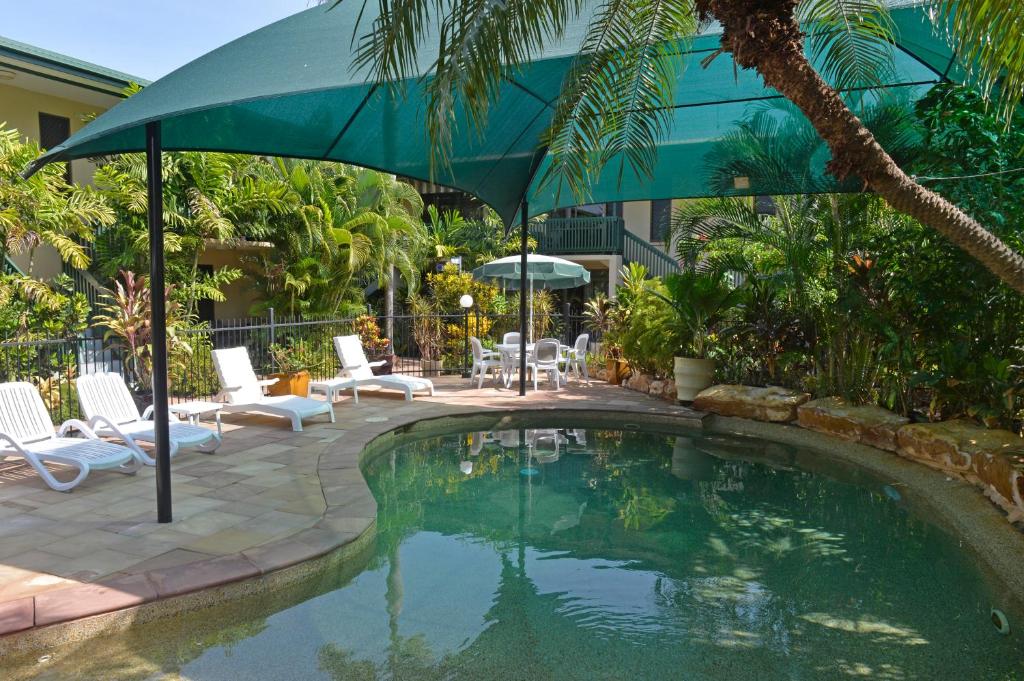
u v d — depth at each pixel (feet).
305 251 46.03
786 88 12.16
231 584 13.33
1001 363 21.52
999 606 13.80
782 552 16.74
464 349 48.06
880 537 17.76
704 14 13.60
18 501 17.80
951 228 11.93
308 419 30.01
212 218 38.75
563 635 12.47
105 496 18.39
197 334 36.94
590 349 52.60
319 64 16.37
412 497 21.15
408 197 55.01
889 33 17.43
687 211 35.27
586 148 19.29
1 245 29.66
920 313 25.14
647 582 14.93
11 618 11.30
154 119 14.12
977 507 18.60
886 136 24.64
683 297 33.91
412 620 12.99
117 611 12.03
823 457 26.45
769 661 11.64
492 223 63.10
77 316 33.19
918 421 26.14
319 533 15.81
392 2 11.50
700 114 26.13
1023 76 13.71
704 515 19.51
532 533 17.98
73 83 40.11
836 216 29.53
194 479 20.30
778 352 32.83
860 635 12.59
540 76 21.59
